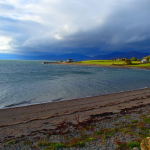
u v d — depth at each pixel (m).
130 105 19.62
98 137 9.65
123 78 54.06
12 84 38.38
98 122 13.01
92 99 24.17
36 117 15.62
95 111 17.11
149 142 6.77
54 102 22.50
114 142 8.76
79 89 33.66
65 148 8.35
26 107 19.73
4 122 14.16
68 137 10.11
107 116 14.84
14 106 20.78
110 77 57.00
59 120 14.27
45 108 19.17
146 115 14.55
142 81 47.34
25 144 9.27
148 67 121.62
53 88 34.28
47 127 12.48
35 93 29.20
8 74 63.19
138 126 11.42
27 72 75.12
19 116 16.03
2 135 11.03
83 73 73.50
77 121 13.63
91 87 36.19
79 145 8.56
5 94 27.75
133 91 31.28
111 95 27.27
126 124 12.13
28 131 11.73
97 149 8.05
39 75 61.44
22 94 28.17
